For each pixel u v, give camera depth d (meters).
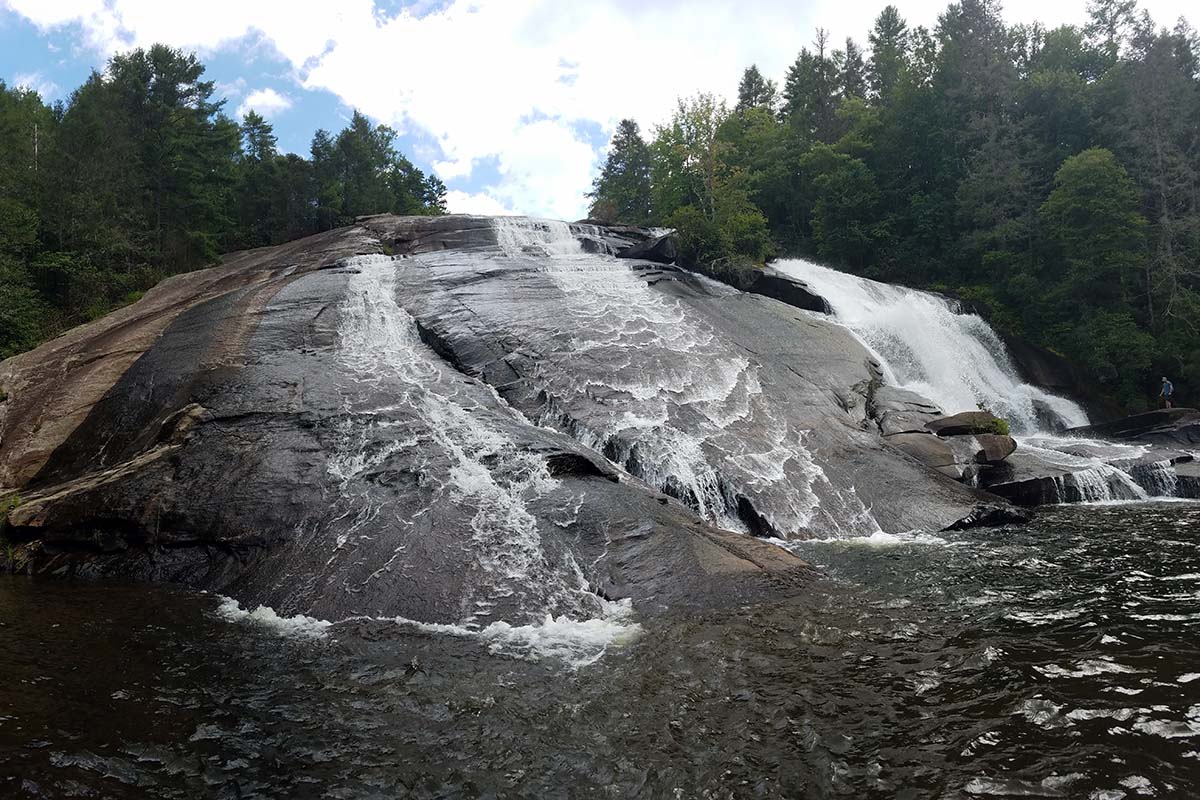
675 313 21.03
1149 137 33.66
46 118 43.78
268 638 8.02
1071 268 31.27
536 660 7.28
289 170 53.06
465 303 19.62
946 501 13.73
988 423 17.48
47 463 13.91
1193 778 4.88
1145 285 31.02
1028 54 48.22
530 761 5.41
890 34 69.06
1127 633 7.51
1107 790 4.79
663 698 6.37
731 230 31.00
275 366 15.00
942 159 41.72
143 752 5.60
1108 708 5.89
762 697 6.32
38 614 8.91
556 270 23.80
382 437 12.16
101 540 11.22
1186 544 11.38
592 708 6.21
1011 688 6.32
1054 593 8.97
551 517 10.38
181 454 12.21
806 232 49.81
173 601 9.43
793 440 15.23
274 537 10.34
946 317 28.78
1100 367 28.58
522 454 11.80
